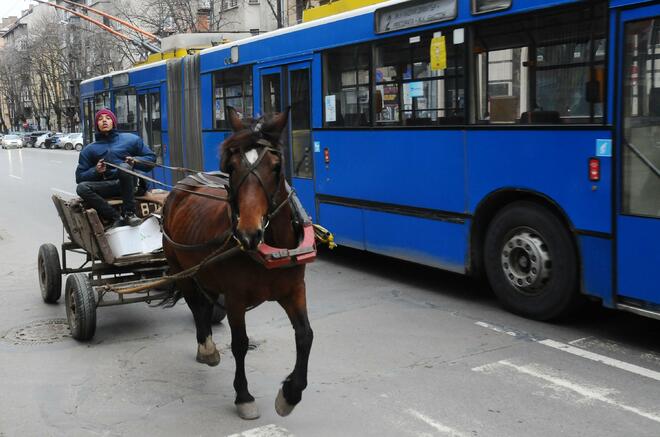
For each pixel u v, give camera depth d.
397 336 6.51
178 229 5.40
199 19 40.84
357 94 8.99
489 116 7.11
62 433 4.59
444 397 5.02
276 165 4.15
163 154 15.45
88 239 6.80
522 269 6.88
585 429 4.45
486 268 7.31
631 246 5.77
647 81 5.57
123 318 7.41
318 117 9.76
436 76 7.70
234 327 4.64
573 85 6.21
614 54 5.80
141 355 6.18
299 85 10.16
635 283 5.77
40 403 5.11
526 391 5.10
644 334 6.39
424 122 7.94
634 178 5.71
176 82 14.50
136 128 17.02
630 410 4.72
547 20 6.40
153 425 4.69
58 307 7.91
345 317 7.21
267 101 11.02
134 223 6.79
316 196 9.99
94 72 56.47
